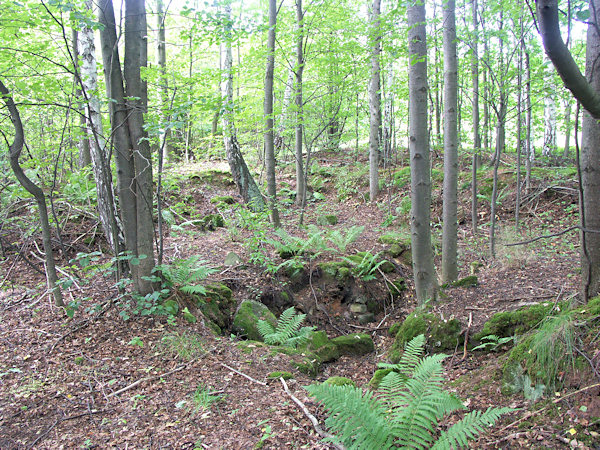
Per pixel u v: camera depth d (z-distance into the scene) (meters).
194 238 8.12
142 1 4.88
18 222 6.94
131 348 4.41
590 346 2.96
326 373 4.99
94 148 5.76
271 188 8.82
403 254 7.88
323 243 7.54
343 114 12.59
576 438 2.56
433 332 4.88
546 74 6.27
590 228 3.39
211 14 5.06
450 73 5.70
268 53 8.03
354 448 2.52
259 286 6.60
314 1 8.52
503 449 2.68
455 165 5.81
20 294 5.34
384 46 6.00
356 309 6.80
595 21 1.97
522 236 7.66
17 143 4.44
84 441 3.11
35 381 3.79
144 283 5.18
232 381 4.01
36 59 5.28
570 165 11.53
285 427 3.21
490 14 7.14
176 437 3.15
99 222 7.16
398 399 2.97
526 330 4.22
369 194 11.96
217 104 4.97
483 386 3.53
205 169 12.40
